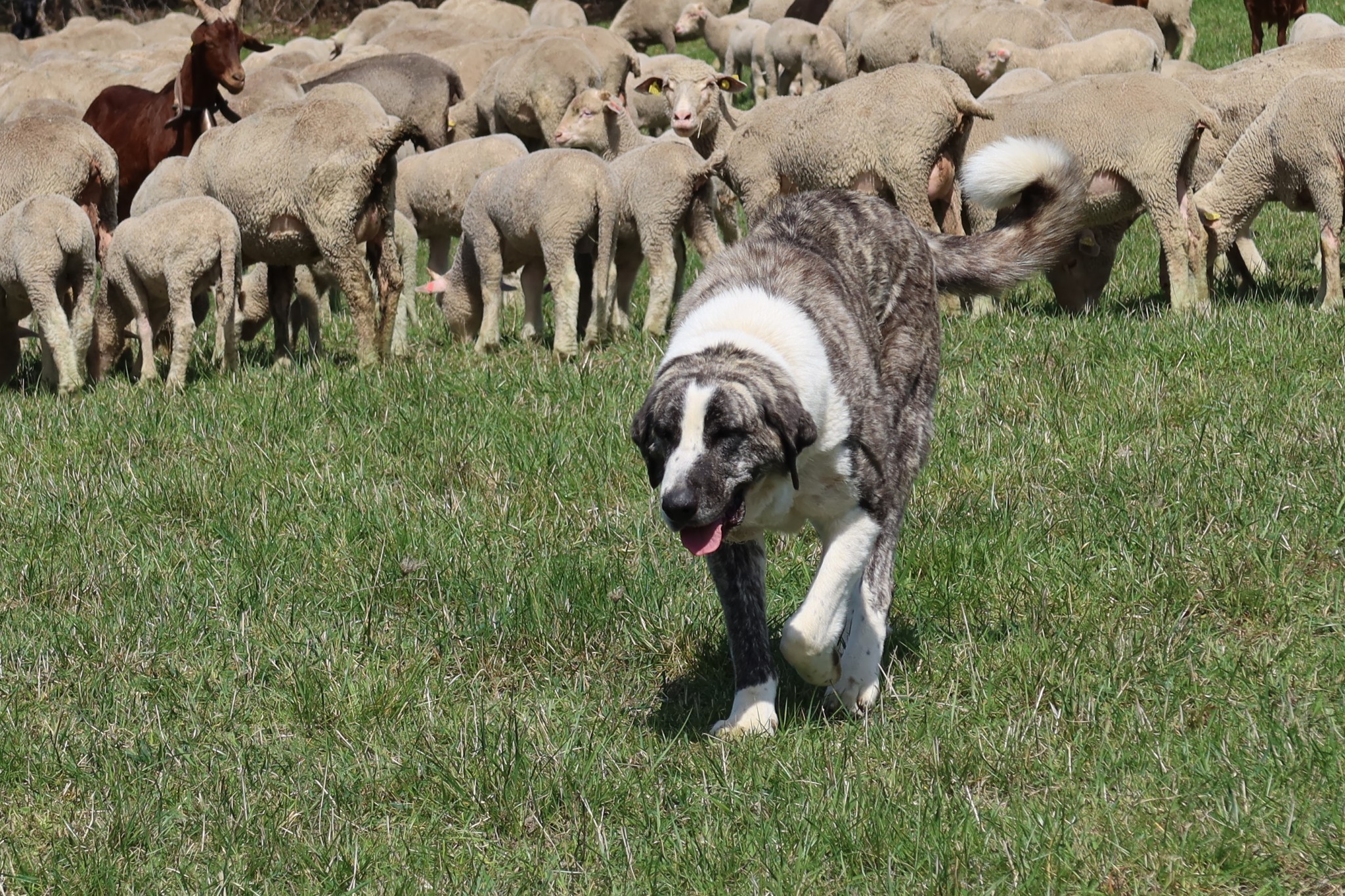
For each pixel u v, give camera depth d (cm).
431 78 2845
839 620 772
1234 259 1753
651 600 939
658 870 664
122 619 960
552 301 2061
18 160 1792
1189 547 938
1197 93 1798
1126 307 1717
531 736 796
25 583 1030
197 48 2356
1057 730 753
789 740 770
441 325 2042
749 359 736
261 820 730
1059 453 1141
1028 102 1670
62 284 1666
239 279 1836
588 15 6631
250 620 956
